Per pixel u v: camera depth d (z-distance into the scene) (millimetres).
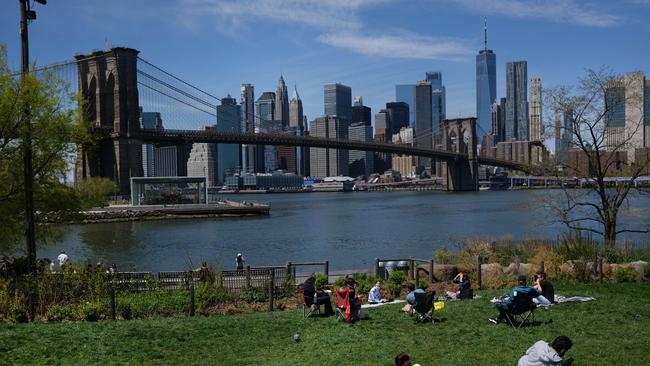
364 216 106188
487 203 149250
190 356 15180
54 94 26656
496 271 26359
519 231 69938
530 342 14891
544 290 19109
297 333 16609
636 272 24781
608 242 32250
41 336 16781
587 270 24891
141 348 15836
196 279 24234
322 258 50625
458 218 96938
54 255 53531
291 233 73562
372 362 13969
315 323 17797
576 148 38625
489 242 36500
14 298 19641
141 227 83188
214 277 24359
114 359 15000
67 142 27922
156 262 49312
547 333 15594
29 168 22734
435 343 15141
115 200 118500
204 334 17016
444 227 80062
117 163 132875
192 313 20312
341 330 16781
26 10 23719
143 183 109500
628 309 18031
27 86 25031
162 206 105188
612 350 14094
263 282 24406
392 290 24078
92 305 19828
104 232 75625
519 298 16234
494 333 15719
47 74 26641
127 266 46844
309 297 18953
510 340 15102
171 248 58875
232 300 22469
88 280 21328
